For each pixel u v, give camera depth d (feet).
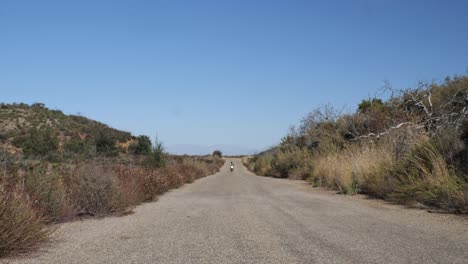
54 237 26.58
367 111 87.30
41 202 31.30
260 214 35.96
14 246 22.22
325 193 55.52
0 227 21.75
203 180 97.09
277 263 20.10
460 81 73.36
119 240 25.90
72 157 88.38
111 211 36.73
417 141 48.88
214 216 35.37
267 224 30.78
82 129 201.26
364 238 25.25
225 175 133.18
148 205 44.91
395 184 44.96
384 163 52.47
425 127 63.21
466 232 26.81
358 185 53.62
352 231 27.55
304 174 91.56
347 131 88.79
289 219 32.99
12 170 34.42
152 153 88.69
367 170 54.08
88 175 37.83
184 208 41.52
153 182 56.90
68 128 197.88
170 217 35.40
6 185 27.81
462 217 32.48
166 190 62.03
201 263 20.35
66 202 34.78
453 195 35.47
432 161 41.06
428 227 28.71
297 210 38.27
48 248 23.76
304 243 24.16
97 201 36.19
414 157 45.37
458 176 38.29
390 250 22.11
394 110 77.10
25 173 34.68
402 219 32.30
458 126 47.83
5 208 22.56
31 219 24.21
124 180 47.26
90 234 27.91
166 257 21.57
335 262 19.99
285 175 109.91
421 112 71.15
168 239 26.03
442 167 39.22
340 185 58.08
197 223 31.91
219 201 47.37
